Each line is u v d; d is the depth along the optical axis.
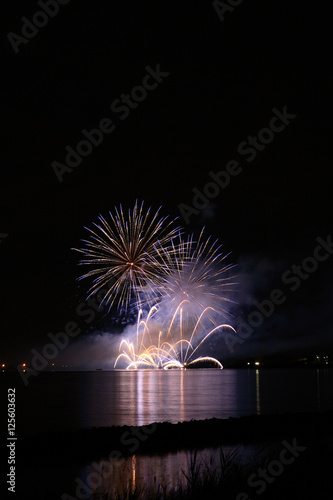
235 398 67.31
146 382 127.31
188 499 11.82
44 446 21.58
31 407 57.53
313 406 53.69
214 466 18.05
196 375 184.88
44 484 16.08
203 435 24.17
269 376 165.88
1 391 94.25
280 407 52.91
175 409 51.84
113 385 113.25
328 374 185.25
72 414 48.66
